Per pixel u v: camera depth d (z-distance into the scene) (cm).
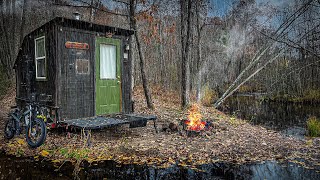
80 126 588
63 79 677
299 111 1429
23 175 439
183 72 1214
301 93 1784
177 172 459
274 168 485
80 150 558
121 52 806
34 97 707
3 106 1217
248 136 729
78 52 705
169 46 2125
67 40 683
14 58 1855
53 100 675
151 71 2125
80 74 710
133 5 1110
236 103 1767
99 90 752
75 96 700
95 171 460
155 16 1480
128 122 661
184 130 731
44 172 454
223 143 643
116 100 797
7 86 1580
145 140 659
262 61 1833
